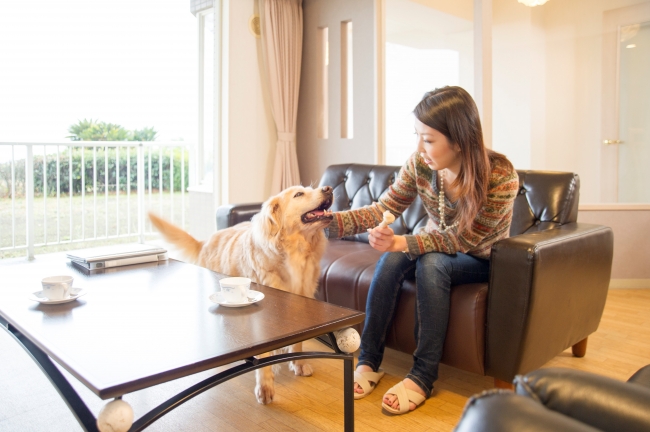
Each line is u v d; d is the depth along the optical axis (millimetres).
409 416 1614
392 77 3643
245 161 3844
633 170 3324
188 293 1488
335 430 1519
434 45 3498
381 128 3648
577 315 1814
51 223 4762
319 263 1921
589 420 632
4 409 1633
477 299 1622
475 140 1550
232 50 3678
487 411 522
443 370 2016
